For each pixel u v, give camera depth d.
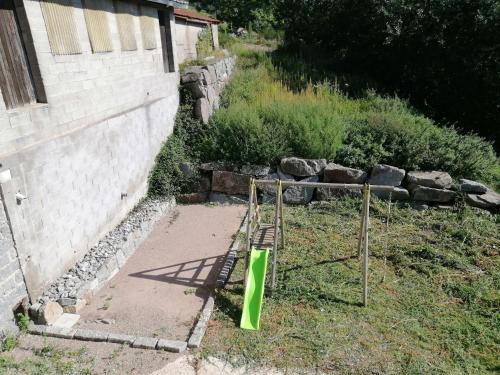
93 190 5.91
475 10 11.21
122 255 5.96
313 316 4.75
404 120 8.74
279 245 6.24
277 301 5.02
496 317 4.70
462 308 4.89
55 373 3.95
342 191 7.65
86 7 5.70
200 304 5.05
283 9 15.14
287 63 12.62
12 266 4.31
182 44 10.41
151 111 7.74
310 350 4.25
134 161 7.21
